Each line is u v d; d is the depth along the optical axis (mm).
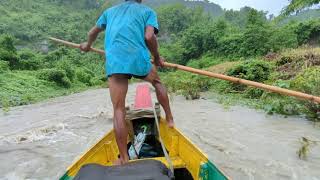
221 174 3283
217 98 13430
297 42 24750
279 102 9922
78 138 8234
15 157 7016
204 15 71312
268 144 7168
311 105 9211
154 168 2582
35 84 19891
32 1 76562
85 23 66312
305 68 12938
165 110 4391
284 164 6074
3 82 18625
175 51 39812
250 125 8695
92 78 27922
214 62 29938
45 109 13023
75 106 13367
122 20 3641
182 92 14797
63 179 3312
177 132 4504
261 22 26562
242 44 27578
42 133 8773
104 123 9672
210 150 6922
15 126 10039
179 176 4199
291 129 8211
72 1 87812
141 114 5285
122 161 3494
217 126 8719
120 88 3576
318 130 8094
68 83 22500
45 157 6957
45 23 62406
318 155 6465
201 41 37125
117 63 3520
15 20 59281
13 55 23828
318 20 26000
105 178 2434
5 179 5996
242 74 14539
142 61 3596
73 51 35750
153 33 3701
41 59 28094
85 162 3822
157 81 4180
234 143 7305
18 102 15047
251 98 12750
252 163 6176
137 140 4977
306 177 5551
